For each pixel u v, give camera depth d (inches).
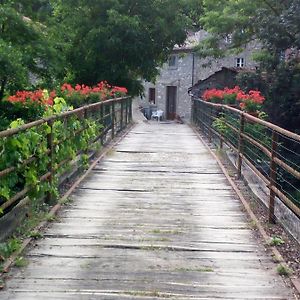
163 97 1406.3
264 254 197.0
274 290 162.1
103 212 255.9
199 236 219.0
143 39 898.7
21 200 223.9
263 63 713.6
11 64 501.7
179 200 285.6
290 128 676.7
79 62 906.7
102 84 690.8
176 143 548.1
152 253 195.9
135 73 967.0
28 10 684.1
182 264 184.4
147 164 399.5
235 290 161.6
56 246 201.5
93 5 896.9
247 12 768.9
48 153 251.4
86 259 187.6
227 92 592.4
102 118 468.1
